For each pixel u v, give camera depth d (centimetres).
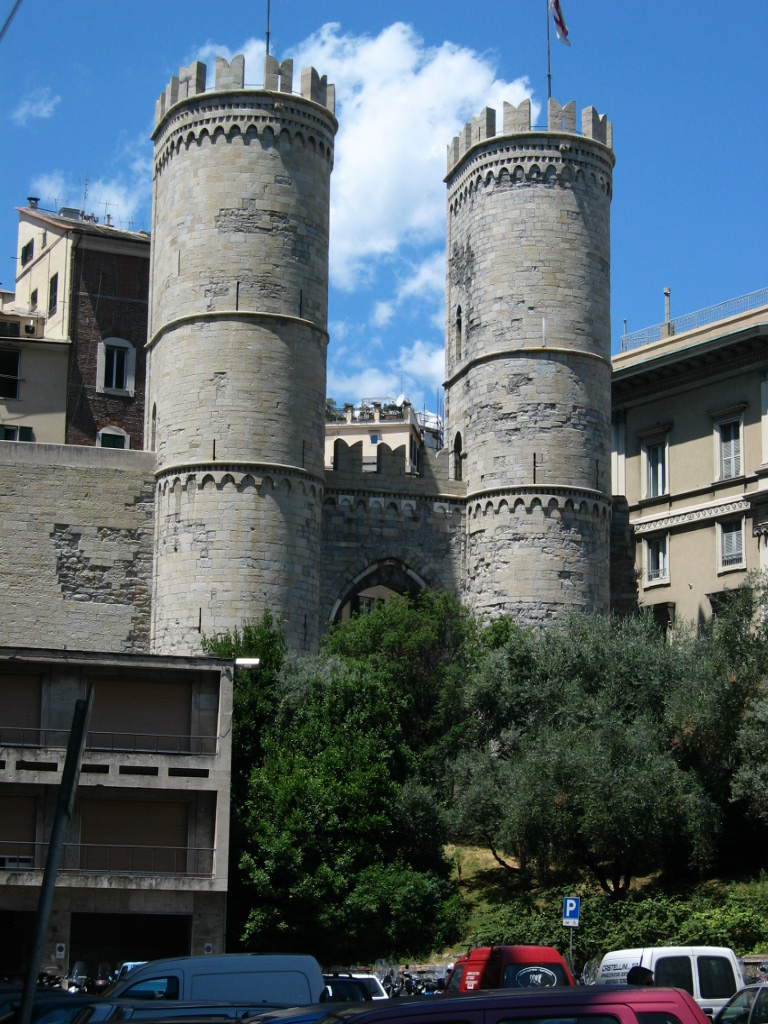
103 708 4778
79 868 4622
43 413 7612
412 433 11844
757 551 6712
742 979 3189
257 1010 2386
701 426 7094
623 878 5175
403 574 6688
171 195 6456
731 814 5109
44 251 8431
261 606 6072
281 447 6200
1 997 2658
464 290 7050
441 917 4909
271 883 4766
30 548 6225
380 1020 1488
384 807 5081
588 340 6800
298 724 5338
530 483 6631
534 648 5734
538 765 4981
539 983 2941
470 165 7019
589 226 6881
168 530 6206
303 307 6350
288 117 6400
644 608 6869
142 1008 2355
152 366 6562
